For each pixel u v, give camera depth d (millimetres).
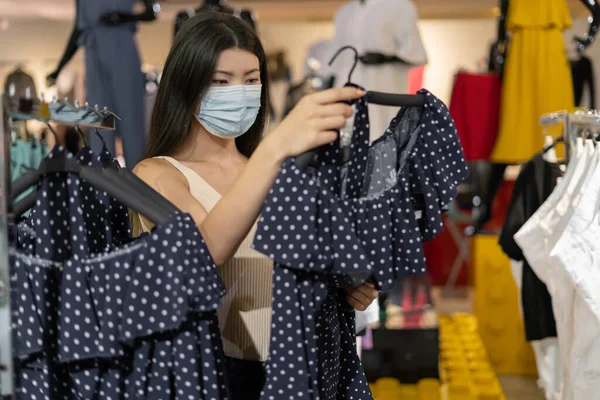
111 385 1362
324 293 1345
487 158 4395
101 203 1477
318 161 1349
